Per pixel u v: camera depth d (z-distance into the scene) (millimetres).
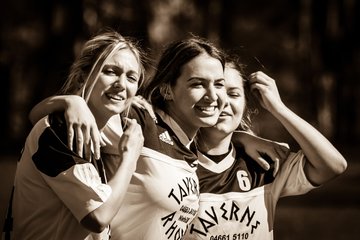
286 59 40094
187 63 5348
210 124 5395
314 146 5734
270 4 40031
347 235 14047
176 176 5227
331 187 22703
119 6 31422
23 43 38375
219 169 5719
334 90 41844
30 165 4680
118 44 4883
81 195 4504
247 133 6008
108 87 4859
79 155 4605
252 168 5879
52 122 4684
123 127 5250
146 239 5160
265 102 5895
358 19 41469
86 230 4703
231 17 38719
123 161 4719
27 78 38812
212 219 5582
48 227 4676
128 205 5148
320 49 41250
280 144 6047
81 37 31828
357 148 38094
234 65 5836
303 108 40438
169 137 5383
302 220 16078
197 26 35375
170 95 5496
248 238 5738
